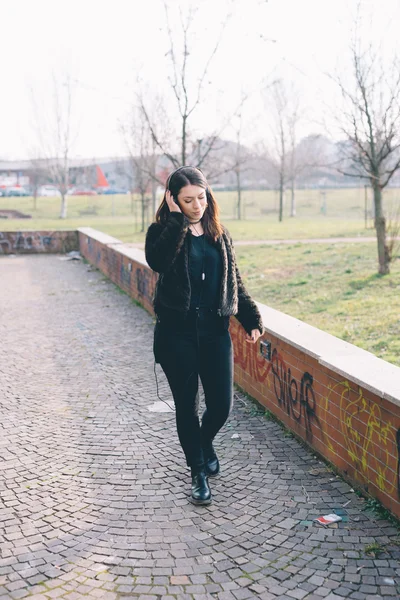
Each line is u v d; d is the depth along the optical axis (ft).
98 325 30.71
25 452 15.20
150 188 120.37
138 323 30.99
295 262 55.01
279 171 140.36
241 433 15.98
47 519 11.82
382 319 29.55
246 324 12.97
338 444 13.26
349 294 37.65
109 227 119.96
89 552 10.61
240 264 55.72
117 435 16.26
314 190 253.85
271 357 16.79
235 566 10.09
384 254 43.62
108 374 22.18
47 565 10.22
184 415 12.30
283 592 9.38
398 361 22.00
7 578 9.87
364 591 9.33
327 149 183.62
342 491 12.62
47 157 163.43
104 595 9.37
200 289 11.93
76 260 62.23
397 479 11.10
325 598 9.20
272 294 39.81
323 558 10.23
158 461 14.53
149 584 9.64
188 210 11.81
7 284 45.60
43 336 28.45
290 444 15.19
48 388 20.63
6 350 25.95
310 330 16.29
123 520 11.73
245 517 11.71
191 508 12.16
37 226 125.70
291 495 12.54
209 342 12.19
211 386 12.46
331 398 13.43
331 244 70.64
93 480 13.56
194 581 9.70
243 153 141.38
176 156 47.21
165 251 11.70
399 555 10.26
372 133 42.16
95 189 283.79
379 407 11.54
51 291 41.81
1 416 17.92
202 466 12.53
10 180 322.75
